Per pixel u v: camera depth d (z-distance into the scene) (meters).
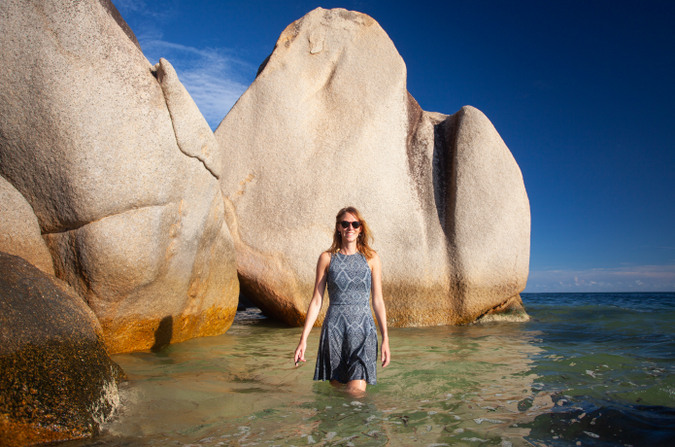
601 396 3.02
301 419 2.55
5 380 2.22
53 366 2.46
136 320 4.35
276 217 7.04
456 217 7.25
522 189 7.48
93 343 2.87
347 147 7.39
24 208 3.71
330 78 7.98
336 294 3.48
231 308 6.11
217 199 5.32
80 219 3.79
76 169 3.68
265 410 2.71
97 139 3.74
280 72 7.88
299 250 6.79
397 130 7.72
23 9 3.58
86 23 3.80
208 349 4.77
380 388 3.25
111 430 2.36
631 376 3.56
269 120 7.60
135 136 3.99
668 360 4.13
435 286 7.07
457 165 7.50
